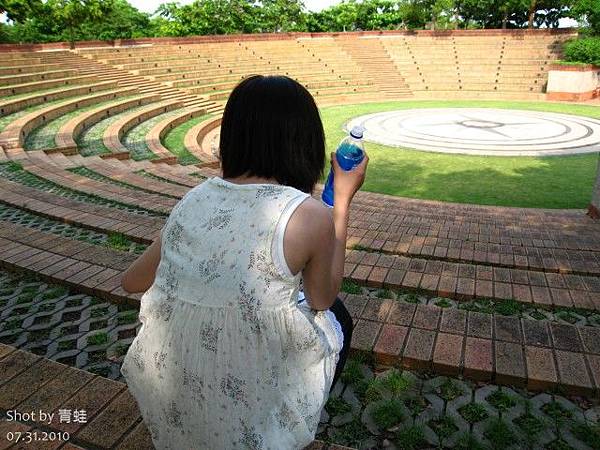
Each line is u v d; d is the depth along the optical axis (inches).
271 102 47.3
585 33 1097.4
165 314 47.8
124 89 800.9
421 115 831.7
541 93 1076.5
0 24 1194.0
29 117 538.0
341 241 53.2
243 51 1210.6
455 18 1612.9
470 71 1200.2
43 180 309.9
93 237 199.6
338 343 56.9
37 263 153.1
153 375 50.1
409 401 98.0
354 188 57.1
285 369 47.9
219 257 44.4
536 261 193.2
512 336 115.0
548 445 87.3
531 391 101.1
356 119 790.5
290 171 48.4
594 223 292.7
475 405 96.7
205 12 1688.0
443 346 110.6
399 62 1254.9
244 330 44.7
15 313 131.1
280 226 43.4
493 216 308.2
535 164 502.3
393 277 161.8
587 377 100.4
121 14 1796.3
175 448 52.4
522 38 1238.3
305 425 49.8
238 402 46.7
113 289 136.9
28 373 91.9
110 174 348.2
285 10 1792.6
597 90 1059.3
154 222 210.5
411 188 423.8
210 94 925.8
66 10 1000.9
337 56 1259.8
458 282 158.9
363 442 87.8
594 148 573.3
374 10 2041.1
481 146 595.8
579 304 146.0
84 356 113.7
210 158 496.7
